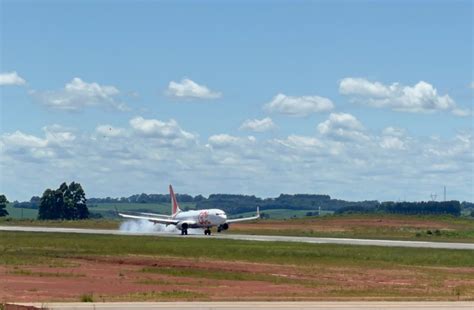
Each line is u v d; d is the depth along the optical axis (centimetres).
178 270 7950
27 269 7850
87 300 5272
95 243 12550
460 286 6756
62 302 5200
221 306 4934
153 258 9519
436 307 5012
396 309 4903
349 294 5928
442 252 10444
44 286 6366
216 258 9606
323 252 10394
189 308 4822
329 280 7144
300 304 5078
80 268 8119
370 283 6950
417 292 6178
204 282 6831
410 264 8925
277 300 5353
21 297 5575
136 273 7619
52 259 9231
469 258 9581
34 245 11969
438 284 6912
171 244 12269
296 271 7975
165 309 4781
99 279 7000
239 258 9600
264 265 8625
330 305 5047
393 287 6594
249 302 5188
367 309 4878
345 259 9450
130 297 5516
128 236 15200
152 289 6259
